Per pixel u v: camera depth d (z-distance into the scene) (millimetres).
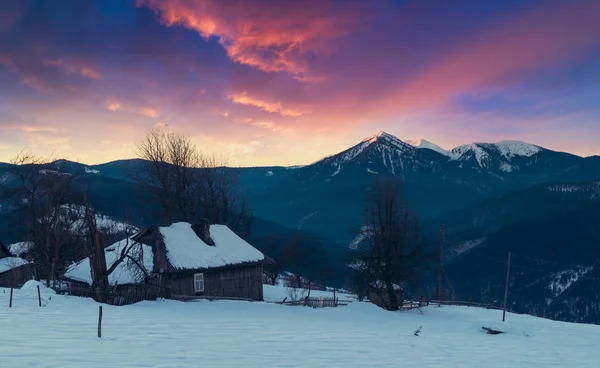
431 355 17781
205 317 24594
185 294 34062
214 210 54469
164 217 51812
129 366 11742
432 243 43562
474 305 54125
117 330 18000
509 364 17031
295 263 73312
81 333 16734
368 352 17125
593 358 20406
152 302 29969
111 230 60656
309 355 15578
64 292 31688
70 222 48219
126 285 32219
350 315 32469
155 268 33219
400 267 41469
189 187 52969
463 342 22641
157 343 15672
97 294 28766
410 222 43125
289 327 22922
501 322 30625
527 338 27281
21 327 17344
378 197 43312
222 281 36469
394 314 36875
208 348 15453
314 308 34719
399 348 18766
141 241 35812
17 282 41094
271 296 45438
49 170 47000
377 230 43125
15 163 46875
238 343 17000
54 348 13484
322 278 77875
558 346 24344
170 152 52281
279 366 13367
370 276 42156
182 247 35281
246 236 57625
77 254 48062
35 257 47938
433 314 39906
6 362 11406
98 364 11680
